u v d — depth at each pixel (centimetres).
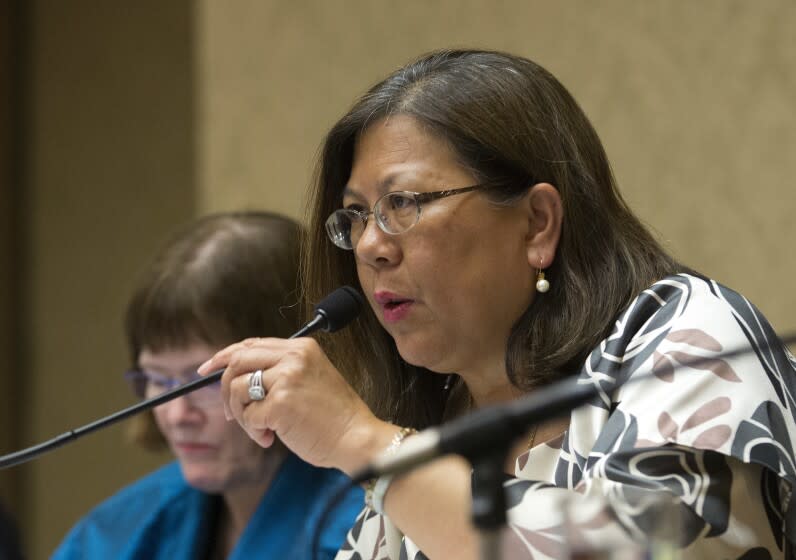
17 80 1756
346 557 624
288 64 1421
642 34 1216
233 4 1457
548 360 553
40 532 1716
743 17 1170
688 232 1188
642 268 570
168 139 1662
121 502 866
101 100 1714
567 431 533
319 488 761
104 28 1714
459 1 1321
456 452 340
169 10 1666
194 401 770
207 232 805
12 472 1720
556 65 1259
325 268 631
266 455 778
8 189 1744
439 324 559
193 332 775
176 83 1659
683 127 1195
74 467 1706
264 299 782
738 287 1166
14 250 1748
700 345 504
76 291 1722
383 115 571
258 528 758
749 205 1162
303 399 531
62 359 1727
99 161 1714
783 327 1141
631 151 1218
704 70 1187
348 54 1388
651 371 502
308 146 1403
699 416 479
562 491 473
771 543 474
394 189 556
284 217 829
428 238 548
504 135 558
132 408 571
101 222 1709
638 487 459
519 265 563
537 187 562
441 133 556
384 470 349
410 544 561
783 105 1149
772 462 468
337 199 618
